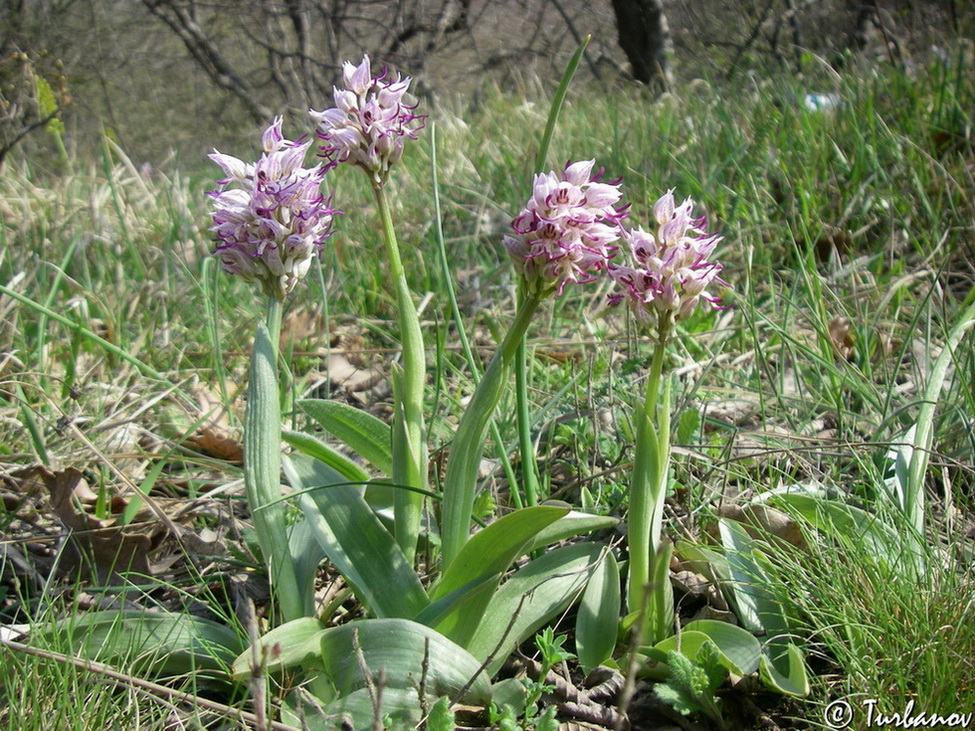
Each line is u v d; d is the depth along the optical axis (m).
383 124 0.34
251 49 3.36
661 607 0.35
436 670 0.31
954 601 0.33
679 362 0.62
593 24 3.39
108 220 0.92
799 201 0.83
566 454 0.51
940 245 0.72
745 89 1.17
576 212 0.32
